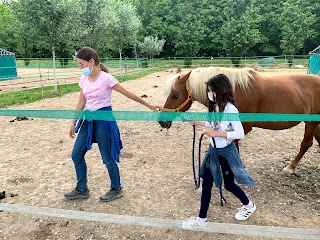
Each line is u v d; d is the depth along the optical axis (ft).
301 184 12.54
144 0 159.02
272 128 12.49
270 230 8.57
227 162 8.41
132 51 154.61
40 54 161.68
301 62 94.02
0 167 14.76
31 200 11.35
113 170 10.83
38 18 45.09
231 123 7.91
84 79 9.96
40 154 16.75
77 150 10.39
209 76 11.27
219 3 171.12
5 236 9.07
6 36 165.37
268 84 11.89
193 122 8.89
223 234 8.89
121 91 9.92
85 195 11.28
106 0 68.23
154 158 15.85
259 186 12.21
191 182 12.73
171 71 91.66
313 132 12.82
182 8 155.02
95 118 9.64
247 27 135.85
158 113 8.91
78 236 9.03
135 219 9.36
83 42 67.51
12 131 21.94
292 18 132.36
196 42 148.05
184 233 8.97
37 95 38.99
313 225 9.42
